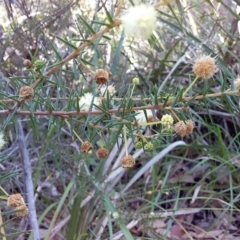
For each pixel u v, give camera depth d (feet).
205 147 1.25
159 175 1.28
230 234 1.17
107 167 1.23
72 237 1.06
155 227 1.16
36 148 1.18
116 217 1.05
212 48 1.33
